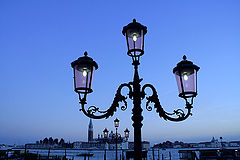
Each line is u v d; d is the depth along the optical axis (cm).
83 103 322
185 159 2045
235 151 1945
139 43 352
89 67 328
